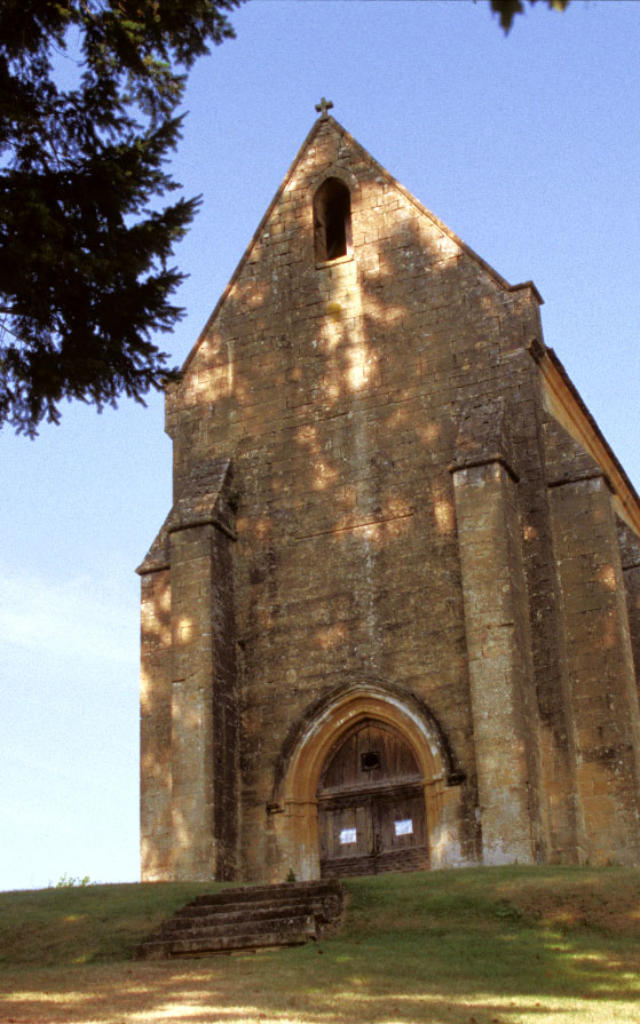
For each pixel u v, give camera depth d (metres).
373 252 31.08
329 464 29.72
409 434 29.16
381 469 29.16
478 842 25.45
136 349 20.72
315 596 28.78
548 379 29.92
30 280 19.66
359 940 18.70
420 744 26.75
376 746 27.72
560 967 16.81
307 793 27.64
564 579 27.17
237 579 29.61
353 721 27.75
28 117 19.77
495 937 18.33
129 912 20.78
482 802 24.88
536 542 27.22
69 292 20.09
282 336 31.34
